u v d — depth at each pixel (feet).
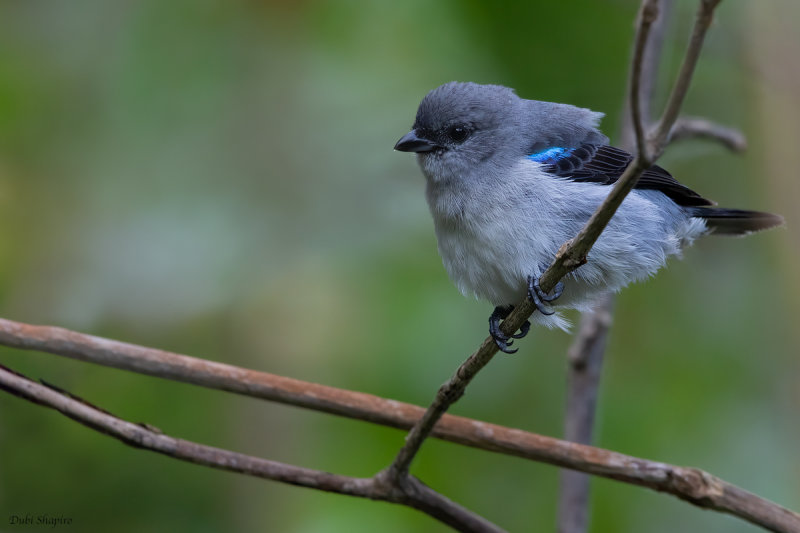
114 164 42.09
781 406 37.50
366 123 41.50
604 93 41.47
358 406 23.26
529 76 41.42
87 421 21.99
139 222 41.19
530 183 29.09
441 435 23.44
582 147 31.58
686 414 39.22
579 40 41.24
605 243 28.81
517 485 37.65
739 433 38.27
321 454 37.19
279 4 43.01
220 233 40.93
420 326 37.19
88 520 37.11
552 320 29.53
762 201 36.60
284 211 41.16
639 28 17.11
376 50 42.06
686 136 34.22
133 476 37.70
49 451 37.55
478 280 30.09
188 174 41.96
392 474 23.35
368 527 34.76
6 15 43.27
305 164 41.75
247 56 43.06
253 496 37.27
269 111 42.47
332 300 39.37
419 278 38.50
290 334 39.14
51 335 22.02
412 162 41.37
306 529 35.01
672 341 41.60
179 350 39.52
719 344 41.11
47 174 41.93
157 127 42.68
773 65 35.27
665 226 31.68
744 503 22.26
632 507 37.37
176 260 40.50
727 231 33.68
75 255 40.60
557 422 38.88
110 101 42.78
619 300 42.37
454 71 40.91
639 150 18.33
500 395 39.01
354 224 40.65
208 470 37.93
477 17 41.11
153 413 38.45
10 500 36.96
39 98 42.60
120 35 43.16
